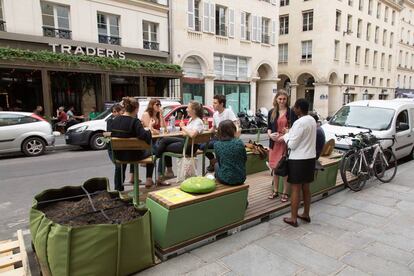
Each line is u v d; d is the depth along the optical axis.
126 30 16.38
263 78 25.70
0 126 9.36
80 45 14.48
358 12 33.25
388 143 7.17
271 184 5.69
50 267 2.77
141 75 16.27
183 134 4.89
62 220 3.00
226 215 3.83
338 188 5.79
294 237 3.87
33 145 9.90
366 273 3.12
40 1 13.56
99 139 11.13
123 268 2.91
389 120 7.61
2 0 12.62
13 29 12.89
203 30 19.84
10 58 12.14
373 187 6.11
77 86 15.70
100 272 2.77
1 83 13.99
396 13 40.62
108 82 15.07
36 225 3.04
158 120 6.08
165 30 18.11
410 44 46.03
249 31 23.02
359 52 34.62
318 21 29.64
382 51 38.84
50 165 8.39
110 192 3.68
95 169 7.89
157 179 5.48
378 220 4.43
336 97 31.94
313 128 4.00
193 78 20.11
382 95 40.22
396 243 3.74
